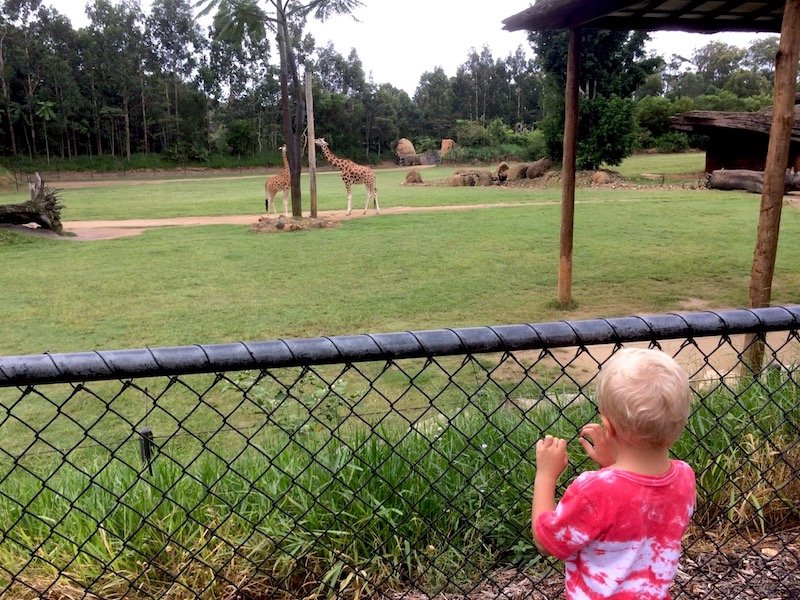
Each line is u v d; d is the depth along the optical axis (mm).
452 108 78688
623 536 1286
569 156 7828
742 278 9555
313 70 69938
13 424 4840
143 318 7832
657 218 16078
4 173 39875
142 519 1786
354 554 1925
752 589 2010
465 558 1946
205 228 16219
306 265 11047
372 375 5566
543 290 9023
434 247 12586
